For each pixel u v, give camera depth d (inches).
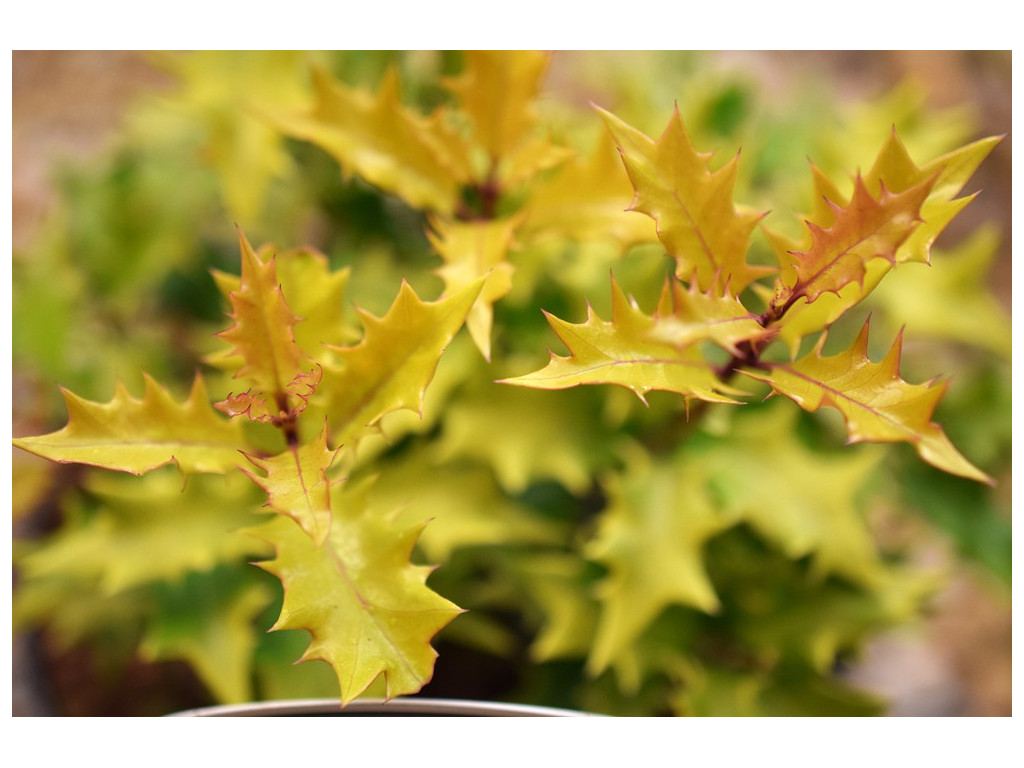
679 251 10.3
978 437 16.4
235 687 14.7
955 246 26.9
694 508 14.2
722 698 15.3
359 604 9.7
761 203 15.5
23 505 18.0
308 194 17.3
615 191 12.4
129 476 16.2
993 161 28.2
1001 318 15.9
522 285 14.7
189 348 19.3
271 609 15.9
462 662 17.9
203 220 19.7
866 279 10.2
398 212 17.1
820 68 28.2
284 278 11.6
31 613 17.0
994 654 24.6
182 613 15.0
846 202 10.1
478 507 15.2
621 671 15.7
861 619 15.7
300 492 9.6
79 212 18.8
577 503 16.8
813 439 16.2
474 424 14.7
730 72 18.1
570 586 15.6
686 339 9.4
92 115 24.4
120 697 18.8
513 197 14.0
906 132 16.2
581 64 21.7
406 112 12.6
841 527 14.5
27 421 18.2
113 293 18.5
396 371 10.4
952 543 18.1
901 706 22.0
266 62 15.4
